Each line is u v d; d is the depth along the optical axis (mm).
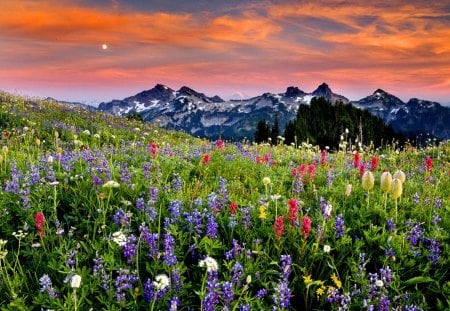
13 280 4465
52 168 7758
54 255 4969
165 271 4836
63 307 4047
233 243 5191
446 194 8633
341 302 4441
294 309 4664
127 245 4840
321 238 5523
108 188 6645
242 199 7016
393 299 4523
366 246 5555
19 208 6031
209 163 10258
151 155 10242
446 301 4754
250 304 4371
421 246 5660
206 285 4312
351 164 11992
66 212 6340
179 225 5820
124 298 4254
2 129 16922
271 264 5133
